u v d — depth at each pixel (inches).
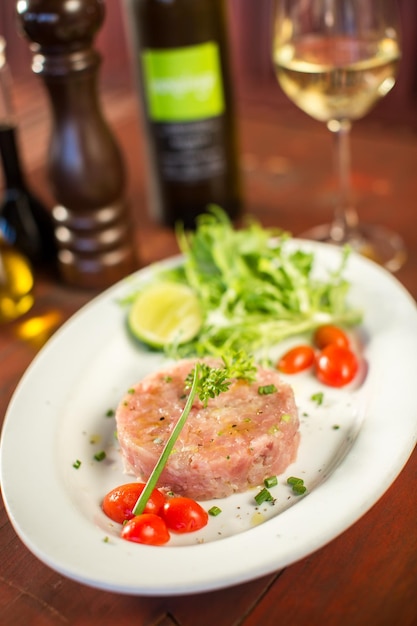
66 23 23.2
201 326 24.3
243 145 34.7
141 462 19.3
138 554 17.1
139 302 24.6
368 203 29.8
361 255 26.9
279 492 19.1
